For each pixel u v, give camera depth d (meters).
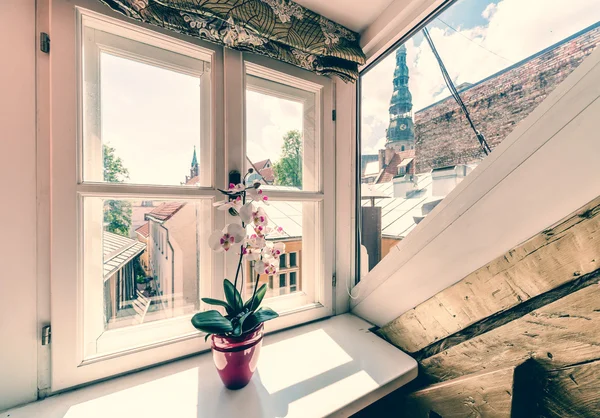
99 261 0.74
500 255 0.66
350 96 1.13
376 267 1.01
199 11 0.71
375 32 0.98
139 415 0.58
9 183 0.60
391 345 0.90
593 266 0.51
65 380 0.65
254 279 1.00
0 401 0.60
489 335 0.68
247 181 0.95
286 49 0.91
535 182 0.60
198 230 0.88
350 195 1.13
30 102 0.62
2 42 0.59
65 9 0.64
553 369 0.57
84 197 0.70
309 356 0.82
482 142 0.76
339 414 0.61
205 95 0.88
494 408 0.61
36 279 0.63
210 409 0.60
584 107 0.53
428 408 0.77
